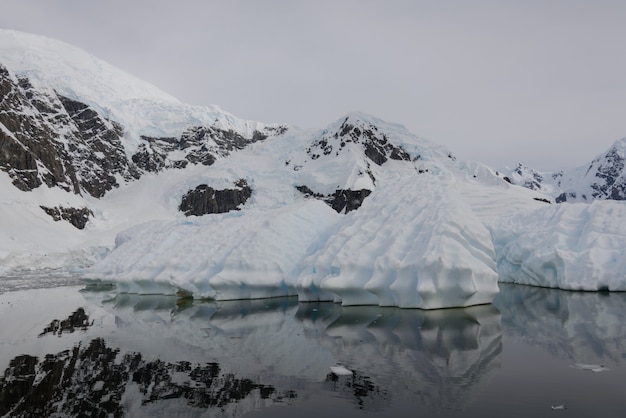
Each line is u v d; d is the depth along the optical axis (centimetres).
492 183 12406
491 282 1758
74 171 11169
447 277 1667
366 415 773
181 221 3406
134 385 966
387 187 2231
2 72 10225
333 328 1484
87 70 17050
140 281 2653
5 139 8875
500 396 843
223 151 15475
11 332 1556
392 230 1895
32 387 960
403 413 777
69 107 13638
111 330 1574
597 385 890
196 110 16625
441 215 1769
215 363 1121
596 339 1255
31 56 15750
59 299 2578
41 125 10775
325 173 12900
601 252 2191
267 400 859
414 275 1708
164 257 2678
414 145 14838
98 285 3347
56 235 7162
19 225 7088
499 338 1284
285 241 2267
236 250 2238
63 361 1159
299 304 2034
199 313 1906
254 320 1691
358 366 1057
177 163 14362
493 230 2869
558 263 2284
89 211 9906
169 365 1111
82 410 833
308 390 907
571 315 1593
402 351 1173
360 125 14700
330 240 2052
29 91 12506
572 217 2500
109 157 13312
